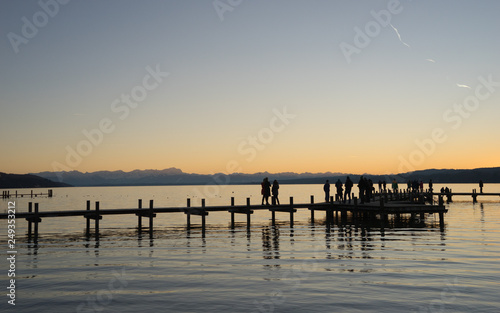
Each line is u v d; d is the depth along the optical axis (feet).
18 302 35.96
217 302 35.35
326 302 35.01
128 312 32.99
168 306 34.40
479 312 32.24
